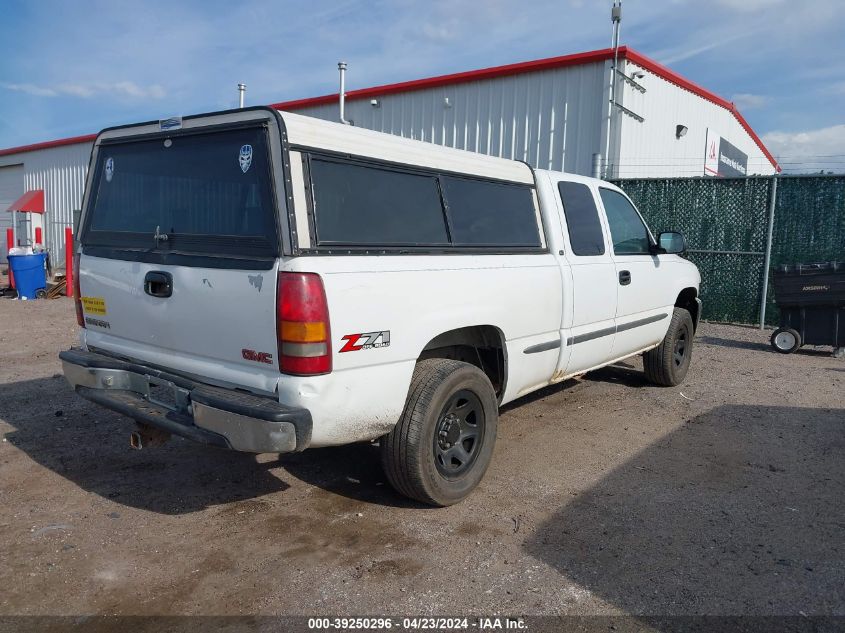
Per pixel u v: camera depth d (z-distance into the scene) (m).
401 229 3.86
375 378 3.57
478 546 3.66
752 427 5.78
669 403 6.49
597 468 4.81
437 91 15.04
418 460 3.83
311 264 3.26
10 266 13.80
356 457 4.93
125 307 4.09
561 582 3.33
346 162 3.60
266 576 3.35
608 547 3.68
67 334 9.70
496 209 4.64
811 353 9.09
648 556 3.59
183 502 4.17
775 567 3.50
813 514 4.12
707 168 17.80
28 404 6.08
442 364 4.01
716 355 8.90
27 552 3.54
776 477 4.69
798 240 10.74
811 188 10.56
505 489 4.42
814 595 3.25
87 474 4.57
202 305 3.61
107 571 3.38
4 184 26.08
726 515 4.09
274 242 3.31
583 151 13.12
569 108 13.23
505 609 3.10
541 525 3.92
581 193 5.57
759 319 11.12
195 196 3.74
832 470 4.83
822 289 8.67
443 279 3.94
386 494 4.32
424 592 3.22
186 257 3.71
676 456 5.07
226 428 3.34
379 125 16.14
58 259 22.72
